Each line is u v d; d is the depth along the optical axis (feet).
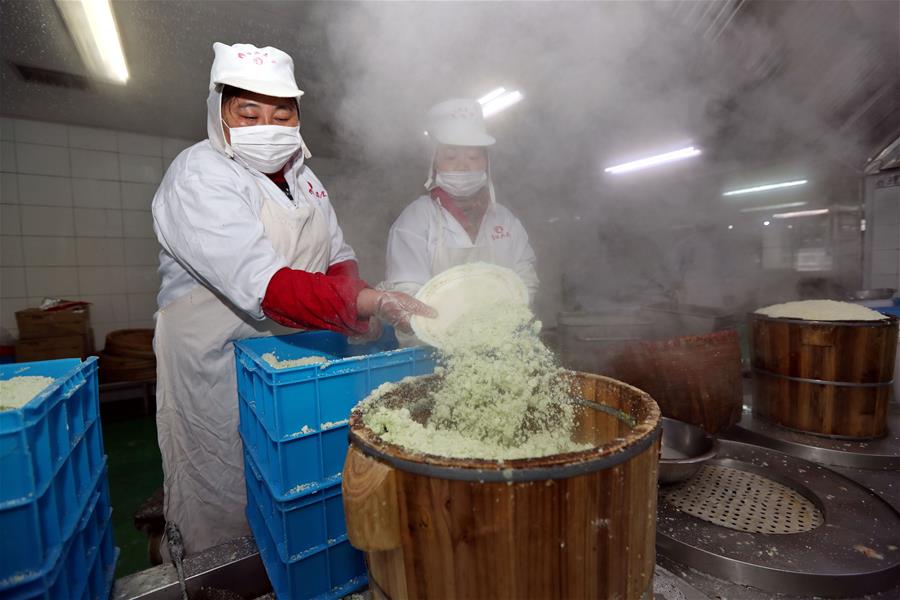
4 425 1.94
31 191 13.07
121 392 14.02
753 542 3.08
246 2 6.70
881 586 2.76
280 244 4.10
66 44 8.23
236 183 3.78
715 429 4.78
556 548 1.64
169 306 4.11
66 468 2.43
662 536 3.17
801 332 4.63
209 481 4.27
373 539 1.74
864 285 9.75
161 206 3.96
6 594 1.95
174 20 7.27
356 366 3.01
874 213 9.52
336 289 3.17
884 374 4.48
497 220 6.46
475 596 1.69
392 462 1.70
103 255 14.02
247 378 3.55
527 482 1.57
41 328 12.07
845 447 4.44
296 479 2.83
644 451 1.78
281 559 2.89
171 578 3.20
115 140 13.91
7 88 10.42
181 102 11.40
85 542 2.73
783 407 4.91
